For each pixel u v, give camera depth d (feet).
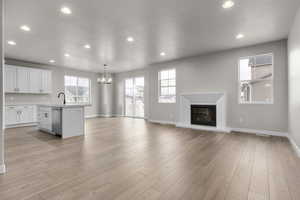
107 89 29.14
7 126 17.51
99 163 7.78
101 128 17.33
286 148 10.14
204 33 11.73
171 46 14.66
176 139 12.48
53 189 5.50
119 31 11.37
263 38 12.69
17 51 15.92
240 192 5.33
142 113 26.48
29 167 7.29
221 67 16.03
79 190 5.44
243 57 14.78
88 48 15.14
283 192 5.33
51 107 14.24
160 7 8.34
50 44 13.93
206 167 7.34
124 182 5.99
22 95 19.80
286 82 12.78
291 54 10.96
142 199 4.95
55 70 23.12
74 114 13.64
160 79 21.50
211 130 15.93
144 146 10.63
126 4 8.05
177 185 5.79
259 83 14.30
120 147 10.41
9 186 5.67
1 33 6.55
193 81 17.92
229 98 15.56
